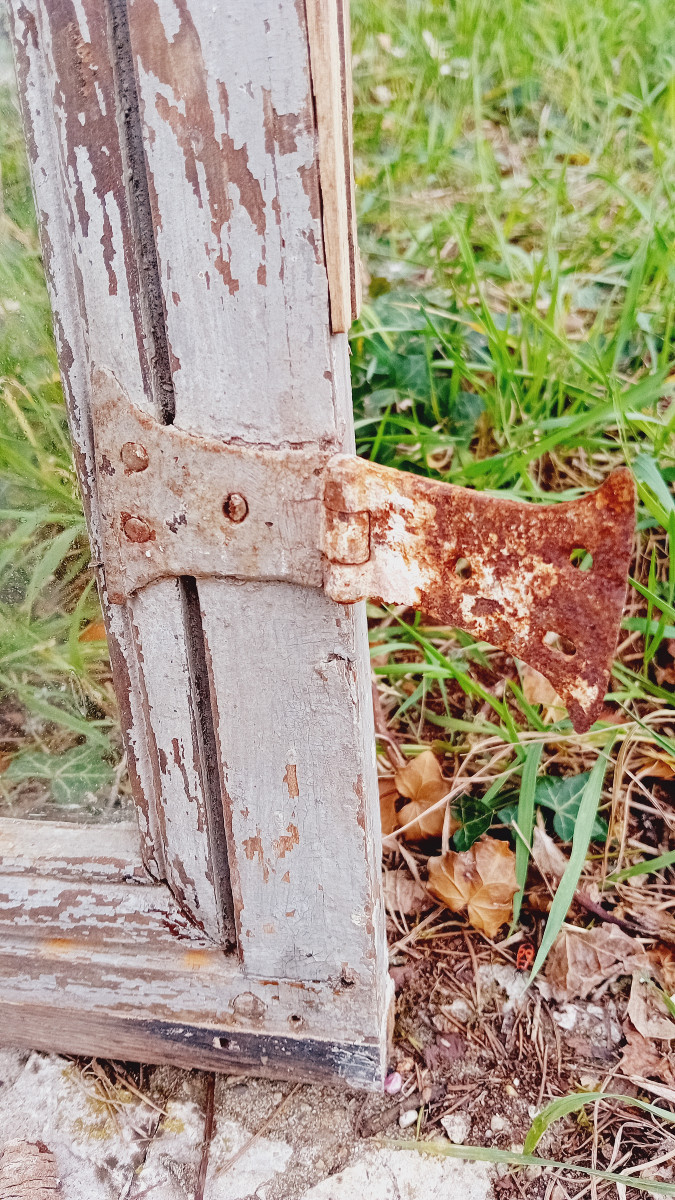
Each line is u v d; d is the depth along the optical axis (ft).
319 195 0.84
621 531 0.83
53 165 0.89
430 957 1.48
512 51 2.77
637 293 1.79
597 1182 1.21
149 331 0.92
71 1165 1.24
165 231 0.88
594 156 2.46
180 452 0.93
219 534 0.95
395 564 0.90
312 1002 1.20
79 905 1.22
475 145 2.51
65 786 1.24
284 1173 1.23
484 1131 1.26
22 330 0.99
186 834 1.14
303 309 0.88
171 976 1.22
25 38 0.86
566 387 1.81
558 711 1.67
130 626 1.05
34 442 1.05
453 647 1.84
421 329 1.95
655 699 1.67
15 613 1.15
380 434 1.84
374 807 1.19
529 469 1.97
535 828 1.58
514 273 2.03
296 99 0.82
